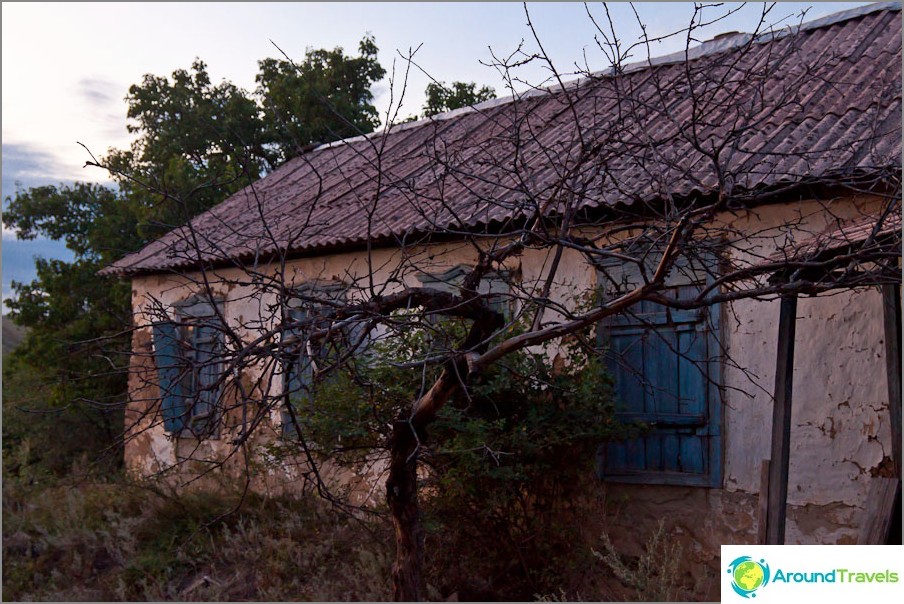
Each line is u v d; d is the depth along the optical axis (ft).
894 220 15.14
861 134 19.93
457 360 13.08
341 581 20.70
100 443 40.57
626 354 21.99
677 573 20.31
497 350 12.20
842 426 18.61
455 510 20.27
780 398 16.19
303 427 20.80
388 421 19.36
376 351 19.93
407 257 14.19
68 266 48.52
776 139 20.98
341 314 12.14
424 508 20.33
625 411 21.39
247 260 30.19
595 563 20.39
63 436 41.81
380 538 21.08
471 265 24.76
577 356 20.75
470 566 20.18
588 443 20.29
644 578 17.94
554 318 23.09
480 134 29.96
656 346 21.52
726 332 20.36
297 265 29.89
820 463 18.83
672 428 21.09
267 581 21.36
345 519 23.16
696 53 28.94
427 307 13.10
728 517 19.95
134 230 47.60
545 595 18.60
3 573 24.90
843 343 18.79
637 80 28.25
